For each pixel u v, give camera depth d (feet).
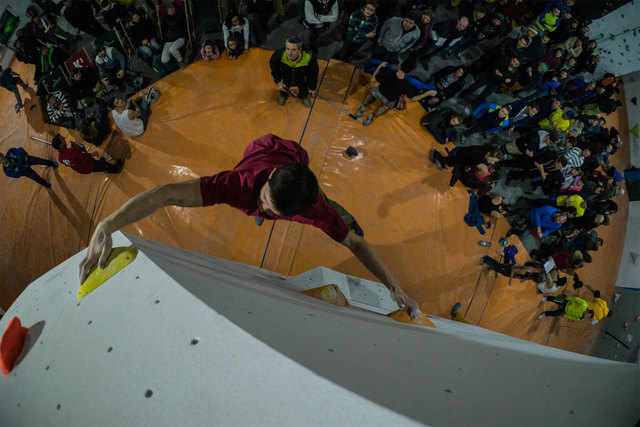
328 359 3.13
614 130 27.55
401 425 2.39
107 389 3.23
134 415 2.93
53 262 24.06
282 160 7.57
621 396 2.89
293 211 5.80
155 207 5.58
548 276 24.93
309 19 23.08
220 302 3.76
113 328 3.74
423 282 23.68
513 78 24.34
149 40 24.04
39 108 26.37
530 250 26.00
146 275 4.28
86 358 3.60
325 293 7.78
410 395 2.76
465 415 2.54
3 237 24.72
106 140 24.56
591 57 27.25
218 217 23.12
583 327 27.71
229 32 23.45
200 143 23.94
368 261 7.46
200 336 3.32
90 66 24.81
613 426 2.50
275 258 22.80
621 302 28.71
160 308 3.72
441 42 25.32
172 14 22.91
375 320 5.90
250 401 2.74
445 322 9.52
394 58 24.94
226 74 24.89
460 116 22.89
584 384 3.16
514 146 24.23
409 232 23.85
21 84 26.40
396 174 24.25
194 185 6.24
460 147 23.50
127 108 22.67
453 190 24.82
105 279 4.53
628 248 29.84
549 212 24.23
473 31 24.86
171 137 24.11
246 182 6.59
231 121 24.14
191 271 4.68
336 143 24.14
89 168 22.24
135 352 3.40
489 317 24.97
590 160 26.84
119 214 5.09
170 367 3.16
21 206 24.88
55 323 4.40
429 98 24.22
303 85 21.94
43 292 5.50
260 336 3.22
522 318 25.77
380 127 24.58
